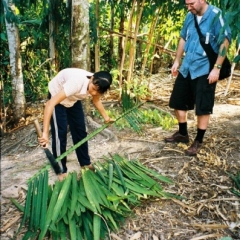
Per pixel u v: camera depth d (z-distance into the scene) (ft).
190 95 11.48
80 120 9.41
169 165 10.83
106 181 8.82
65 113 9.07
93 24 15.75
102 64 21.35
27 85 19.06
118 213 8.17
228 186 9.69
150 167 10.72
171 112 16.16
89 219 7.85
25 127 15.74
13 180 10.31
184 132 12.28
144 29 22.31
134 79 17.99
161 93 19.27
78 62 13.76
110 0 17.83
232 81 21.21
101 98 18.19
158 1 16.02
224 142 12.49
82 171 8.83
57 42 17.15
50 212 7.61
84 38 13.55
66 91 8.00
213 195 9.27
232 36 9.71
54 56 17.39
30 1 10.94
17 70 15.88
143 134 13.47
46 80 18.47
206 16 10.19
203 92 10.64
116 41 23.44
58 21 16.34
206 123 11.11
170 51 20.20
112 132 13.39
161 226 8.11
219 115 15.46
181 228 8.05
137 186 8.95
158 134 13.44
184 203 8.93
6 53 16.16
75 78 8.21
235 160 11.18
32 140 14.08
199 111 10.75
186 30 11.12
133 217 8.34
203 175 10.24
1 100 15.97
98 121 14.97
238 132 13.41
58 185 8.32
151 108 16.38
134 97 17.02
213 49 10.36
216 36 10.16
